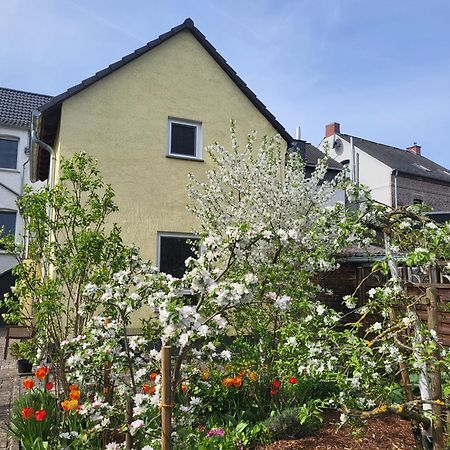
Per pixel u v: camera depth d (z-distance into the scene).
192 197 9.04
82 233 4.66
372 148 27.17
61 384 4.54
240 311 4.54
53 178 9.51
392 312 3.74
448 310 4.25
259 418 4.57
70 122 8.91
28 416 3.89
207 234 3.40
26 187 4.97
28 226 4.78
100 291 3.76
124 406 3.60
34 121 9.16
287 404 4.65
